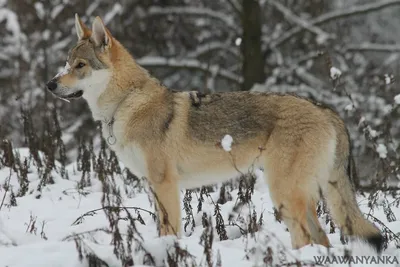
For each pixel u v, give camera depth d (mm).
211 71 33750
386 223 12328
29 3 33375
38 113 29172
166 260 9203
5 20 33781
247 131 11891
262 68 33188
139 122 12125
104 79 12430
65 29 34969
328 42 34219
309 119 11555
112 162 16984
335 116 11898
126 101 12336
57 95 12570
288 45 37469
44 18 33250
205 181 12430
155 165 12016
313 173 11492
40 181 15742
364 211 13914
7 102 32219
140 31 36812
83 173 16266
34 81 32406
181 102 12258
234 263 9414
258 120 11820
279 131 11609
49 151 17578
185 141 12086
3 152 17578
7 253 9477
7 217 12875
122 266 9023
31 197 14844
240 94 12234
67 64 12719
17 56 33406
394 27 40375
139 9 36812
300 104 11727
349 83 33562
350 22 38312
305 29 33781
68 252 9383
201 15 36625
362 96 31906
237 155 12031
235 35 36844
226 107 12102
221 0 38188
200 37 37031
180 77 39344
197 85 39000
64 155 18500
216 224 11656
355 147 28875
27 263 9023
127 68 12492
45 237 11297
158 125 12031
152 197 12250
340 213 11484
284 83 34469
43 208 13766
